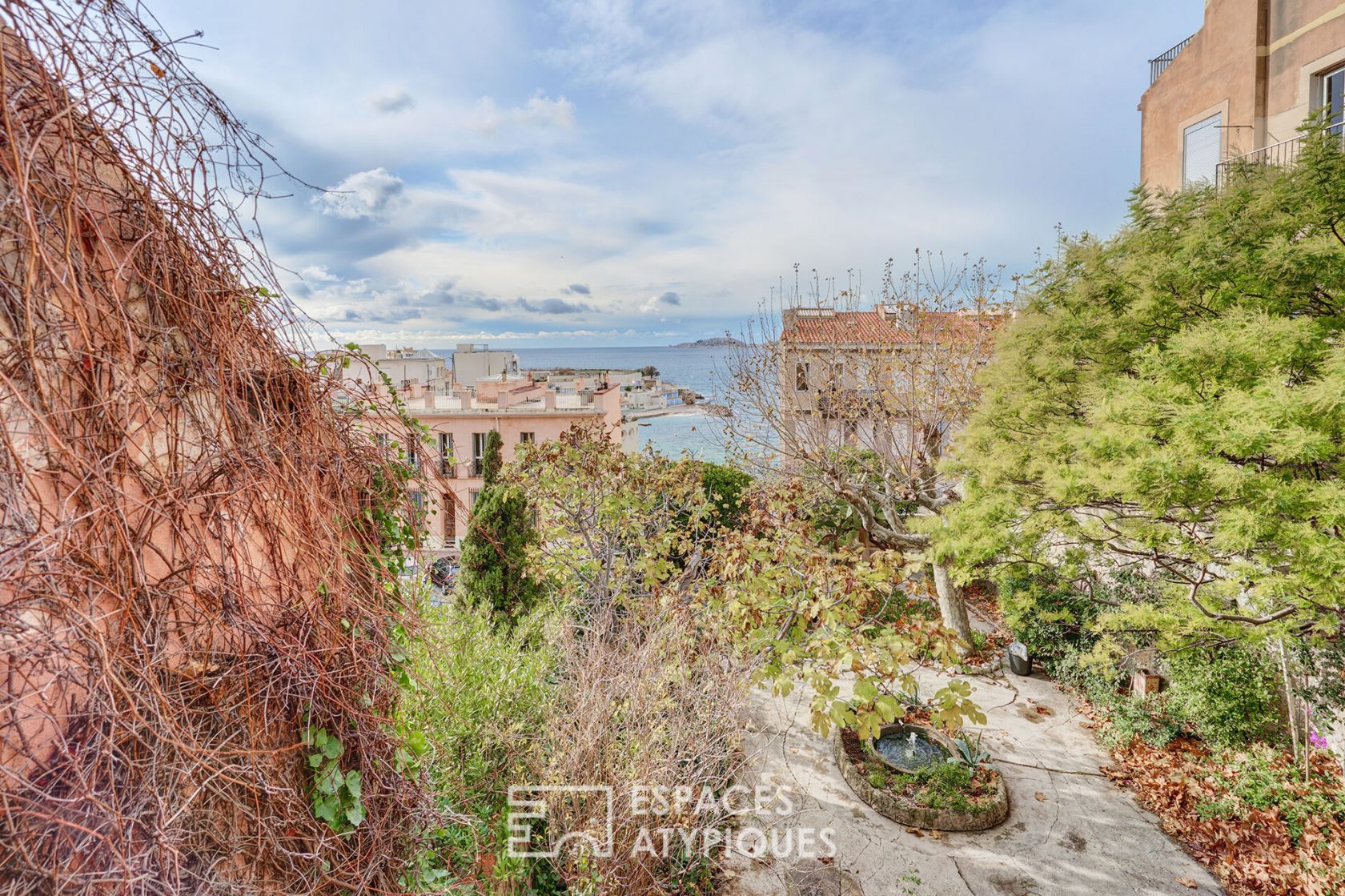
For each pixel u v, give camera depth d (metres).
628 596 8.38
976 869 6.40
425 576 3.76
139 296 2.09
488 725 5.78
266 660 2.43
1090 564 10.38
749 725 7.82
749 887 6.20
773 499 8.14
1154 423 5.13
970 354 11.39
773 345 12.45
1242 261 5.38
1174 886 6.13
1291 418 4.20
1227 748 7.68
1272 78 10.51
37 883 1.66
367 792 2.97
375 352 30.11
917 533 9.48
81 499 1.83
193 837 2.12
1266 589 5.05
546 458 9.02
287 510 2.59
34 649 1.67
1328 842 6.12
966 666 10.55
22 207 1.71
